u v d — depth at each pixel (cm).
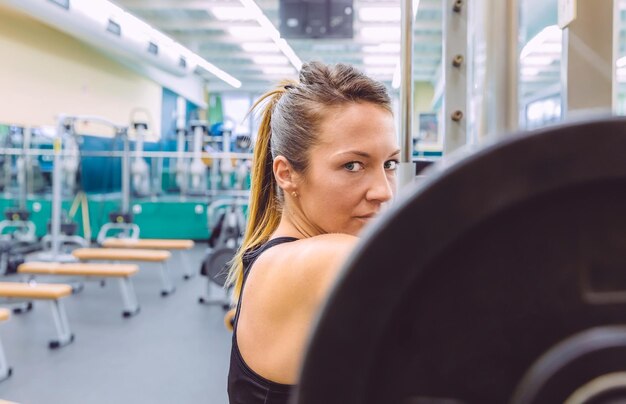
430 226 26
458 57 128
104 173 912
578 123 26
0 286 407
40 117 816
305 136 70
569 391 26
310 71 73
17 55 761
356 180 69
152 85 1216
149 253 575
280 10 583
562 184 26
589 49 87
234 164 790
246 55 1083
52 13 622
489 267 27
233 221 628
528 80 1031
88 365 358
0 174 808
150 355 378
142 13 824
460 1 127
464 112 127
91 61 949
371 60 1073
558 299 27
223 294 542
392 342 27
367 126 68
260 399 64
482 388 27
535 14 383
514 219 26
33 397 309
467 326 27
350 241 61
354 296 26
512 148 26
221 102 1550
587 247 27
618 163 25
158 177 960
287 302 61
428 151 525
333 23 579
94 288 580
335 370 27
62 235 697
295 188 73
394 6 710
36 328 436
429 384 27
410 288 26
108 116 1016
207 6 744
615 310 26
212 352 385
